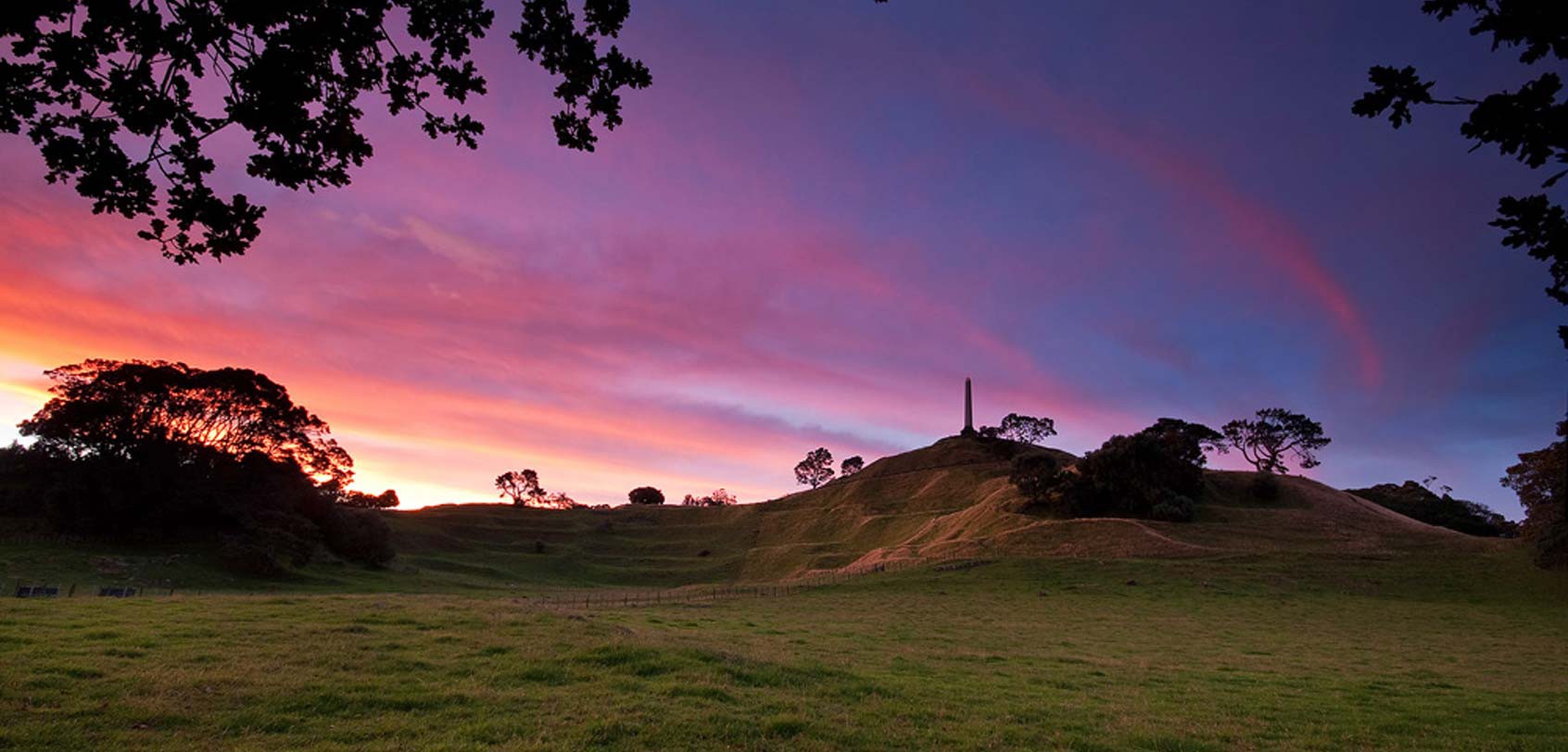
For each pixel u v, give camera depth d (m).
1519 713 20.55
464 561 131.75
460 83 9.00
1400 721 18.61
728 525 192.50
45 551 71.56
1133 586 70.25
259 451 94.25
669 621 40.88
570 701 14.80
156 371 86.25
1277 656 36.53
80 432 81.44
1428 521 149.25
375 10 8.26
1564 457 73.75
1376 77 6.26
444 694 14.80
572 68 9.00
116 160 7.96
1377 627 51.44
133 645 18.20
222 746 11.25
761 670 19.33
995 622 48.66
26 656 16.25
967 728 15.02
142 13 7.40
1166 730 16.12
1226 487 130.88
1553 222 6.04
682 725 13.39
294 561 82.00
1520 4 5.71
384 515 167.00
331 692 14.47
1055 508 120.81
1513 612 59.44
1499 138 5.97
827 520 181.62
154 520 80.31
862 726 14.47
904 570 83.00
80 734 11.26
